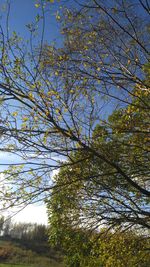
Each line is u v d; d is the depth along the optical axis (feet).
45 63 28.60
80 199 34.94
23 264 181.88
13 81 27.27
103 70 30.04
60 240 37.09
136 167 33.24
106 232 36.99
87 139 29.48
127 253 39.19
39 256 189.57
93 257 38.32
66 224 36.27
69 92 28.14
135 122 30.71
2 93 27.25
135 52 31.01
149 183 37.50
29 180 28.22
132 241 39.42
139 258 39.50
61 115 27.71
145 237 39.93
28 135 27.35
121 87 29.71
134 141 31.50
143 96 30.32
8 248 205.98
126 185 34.63
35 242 209.67
